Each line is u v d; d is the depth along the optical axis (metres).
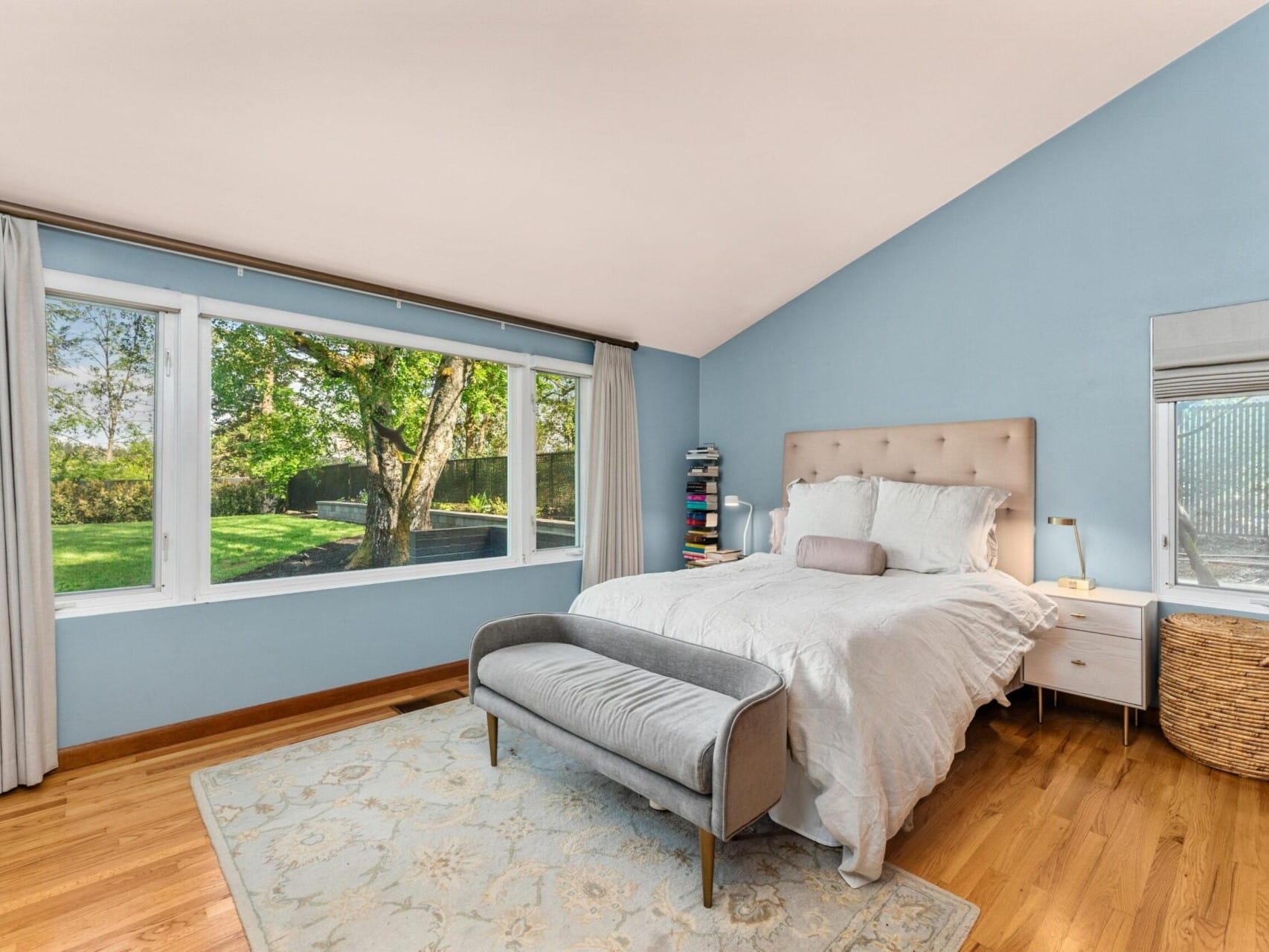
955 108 2.82
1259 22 2.62
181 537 2.64
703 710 1.79
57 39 1.72
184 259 2.63
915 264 3.70
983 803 2.12
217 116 2.05
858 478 3.62
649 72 2.25
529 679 2.15
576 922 1.53
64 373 2.43
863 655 1.86
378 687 3.18
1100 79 2.84
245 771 2.32
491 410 3.81
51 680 2.29
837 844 1.79
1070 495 3.16
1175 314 2.84
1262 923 1.53
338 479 3.20
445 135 2.33
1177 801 2.13
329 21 1.82
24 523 2.20
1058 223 3.18
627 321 4.12
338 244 2.82
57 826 1.96
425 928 1.51
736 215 3.27
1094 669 2.73
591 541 4.09
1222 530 2.79
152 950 1.44
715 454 4.70
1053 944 1.46
